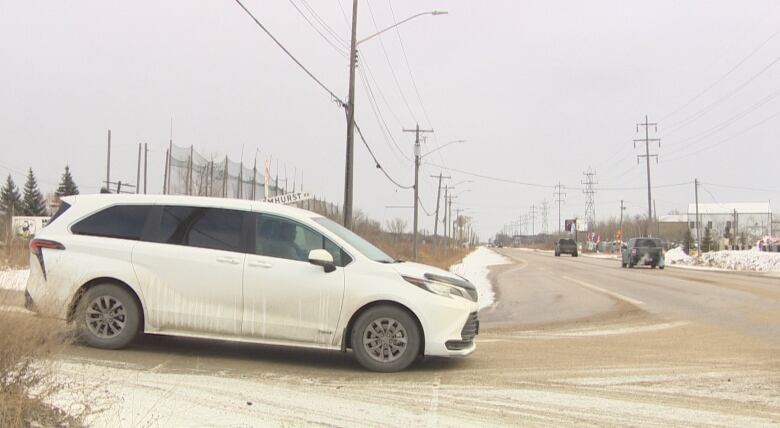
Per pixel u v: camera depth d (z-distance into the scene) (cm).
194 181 2227
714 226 11131
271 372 696
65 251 758
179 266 743
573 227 13650
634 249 3981
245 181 2567
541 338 1041
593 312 1479
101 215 779
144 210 776
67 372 634
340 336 721
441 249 7112
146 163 2630
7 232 2292
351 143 2009
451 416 554
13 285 563
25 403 448
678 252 5756
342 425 521
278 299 727
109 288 752
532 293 2027
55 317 525
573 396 630
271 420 527
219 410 546
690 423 547
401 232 7606
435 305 718
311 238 747
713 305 1588
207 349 799
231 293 733
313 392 621
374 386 652
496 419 549
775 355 869
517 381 689
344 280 723
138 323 751
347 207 1988
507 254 8994
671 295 1884
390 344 718
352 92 2016
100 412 504
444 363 777
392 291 716
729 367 780
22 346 455
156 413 522
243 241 748
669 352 888
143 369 675
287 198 1756
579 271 3516
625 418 559
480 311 1530
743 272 3597
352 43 2022
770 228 10444
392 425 526
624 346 945
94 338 750
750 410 589
